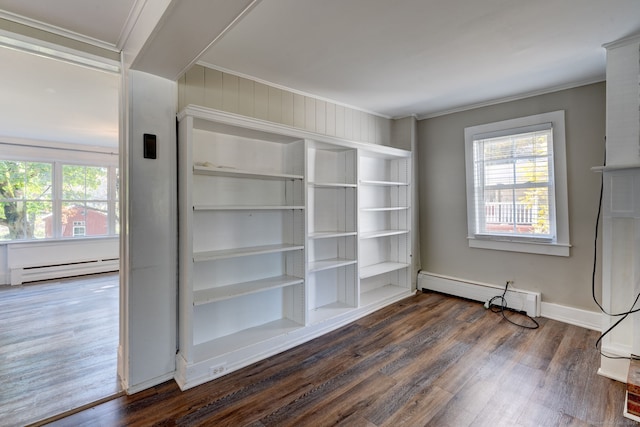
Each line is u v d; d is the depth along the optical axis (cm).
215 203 257
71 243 542
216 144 255
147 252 210
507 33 213
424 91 323
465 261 390
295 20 194
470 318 328
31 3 168
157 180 214
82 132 466
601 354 223
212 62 249
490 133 359
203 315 251
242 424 177
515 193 345
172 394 205
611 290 221
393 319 329
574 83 303
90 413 187
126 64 205
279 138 275
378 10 185
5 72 257
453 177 396
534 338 280
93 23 188
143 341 210
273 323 287
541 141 326
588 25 202
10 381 220
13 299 411
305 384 215
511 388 208
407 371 230
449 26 203
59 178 541
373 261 407
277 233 296
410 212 407
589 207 301
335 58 246
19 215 507
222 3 136
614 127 220
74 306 383
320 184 304
